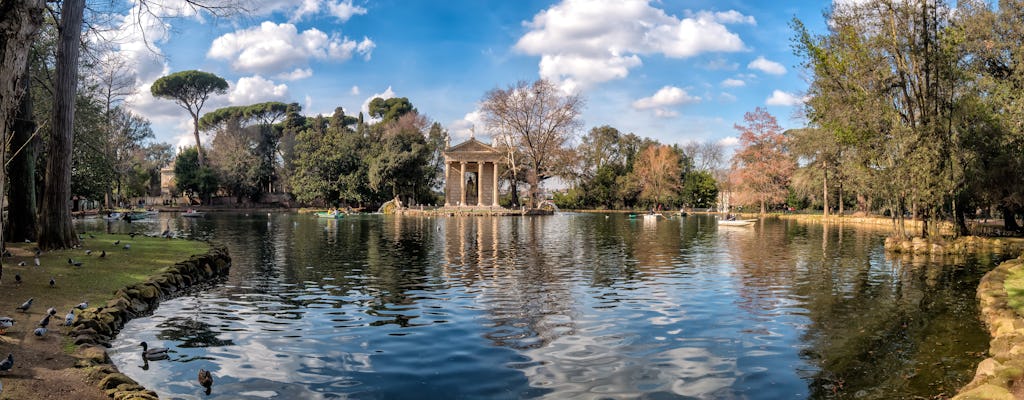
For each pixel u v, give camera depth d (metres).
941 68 29.55
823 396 8.73
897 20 29.72
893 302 16.11
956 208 35.38
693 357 10.63
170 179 118.06
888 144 30.75
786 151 85.31
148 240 27.09
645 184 108.31
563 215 86.06
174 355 10.56
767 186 84.62
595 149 123.31
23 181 22.83
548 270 22.36
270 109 128.12
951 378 9.58
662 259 26.47
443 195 120.56
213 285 18.69
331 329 12.58
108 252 21.19
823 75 30.92
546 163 101.06
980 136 32.69
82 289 14.30
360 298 16.28
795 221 69.19
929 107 29.88
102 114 47.53
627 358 10.52
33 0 8.28
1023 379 8.23
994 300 14.65
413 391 8.73
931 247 29.62
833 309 15.10
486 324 13.07
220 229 48.12
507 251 30.05
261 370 9.72
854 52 29.83
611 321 13.47
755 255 28.45
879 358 10.71
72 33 21.12
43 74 30.80
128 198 103.81
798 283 19.39
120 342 11.41
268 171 110.19
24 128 22.83
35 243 22.00
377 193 93.62
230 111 125.31
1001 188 33.91
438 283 19.02
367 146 99.69
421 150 93.12
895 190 31.02
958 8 31.47
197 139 114.19
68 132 21.33
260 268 22.98
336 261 25.34
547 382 9.18
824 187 72.62
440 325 12.95
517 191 112.44
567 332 12.38
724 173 127.69
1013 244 30.72
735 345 11.48
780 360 10.51
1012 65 30.69
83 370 8.62
